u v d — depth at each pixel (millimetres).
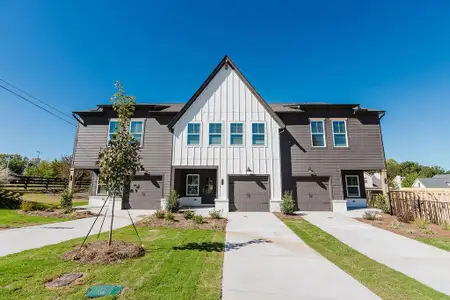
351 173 16453
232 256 5605
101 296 3348
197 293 3566
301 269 4805
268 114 14867
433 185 43906
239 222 10367
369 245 6773
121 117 5934
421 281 4270
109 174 5516
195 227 9156
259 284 4004
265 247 6484
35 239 6668
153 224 9477
